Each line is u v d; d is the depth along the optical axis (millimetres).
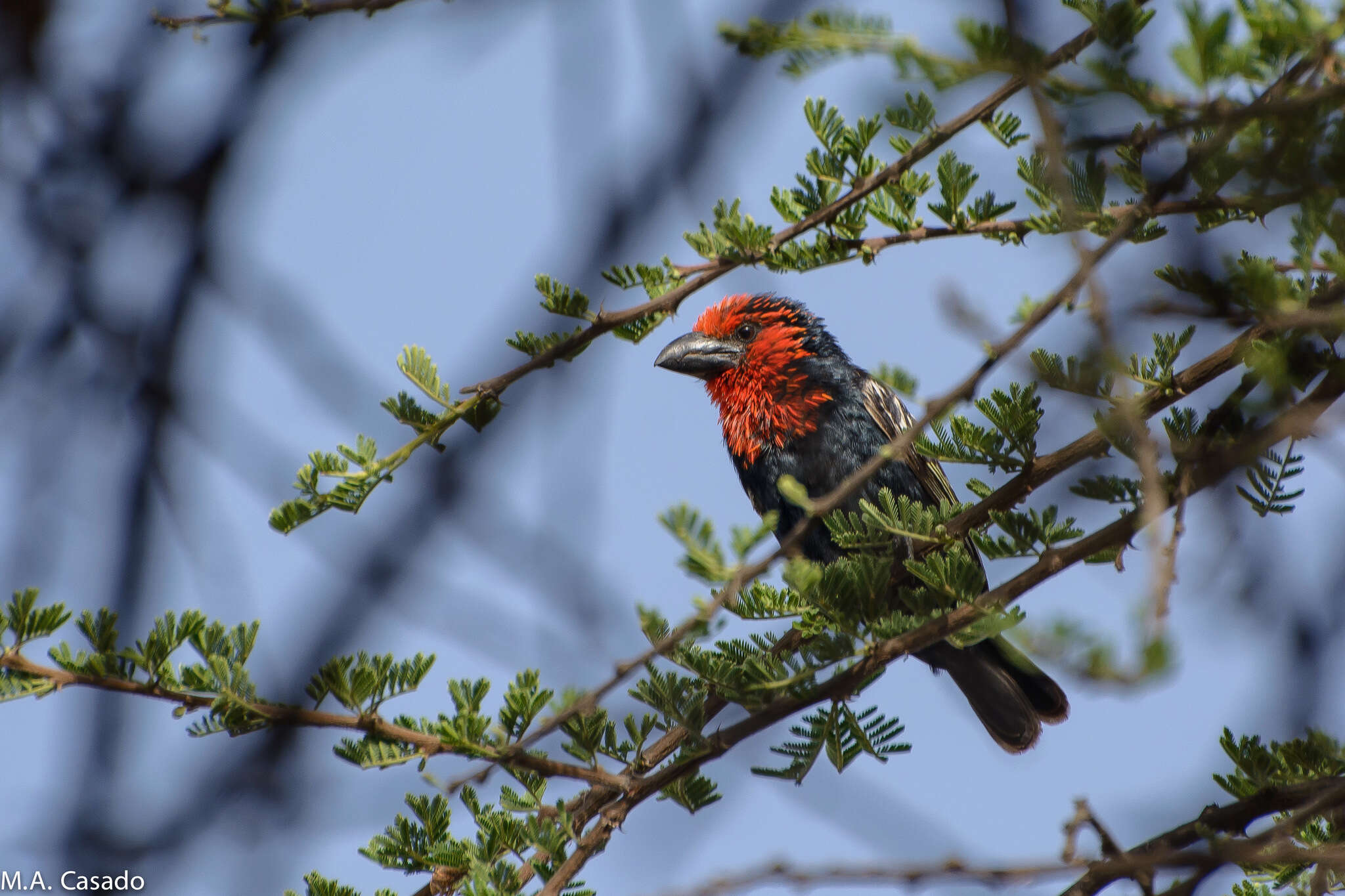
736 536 5789
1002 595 6840
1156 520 4750
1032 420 7520
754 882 6262
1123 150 5238
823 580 6809
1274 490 6727
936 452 7844
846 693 7168
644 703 7105
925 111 6449
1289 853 5883
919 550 7945
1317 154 4668
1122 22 4699
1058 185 4828
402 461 7480
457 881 7137
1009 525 6754
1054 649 4176
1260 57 4684
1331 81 4656
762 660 7066
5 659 6309
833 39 5492
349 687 6676
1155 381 7242
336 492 7320
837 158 7582
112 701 8711
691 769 7121
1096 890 6547
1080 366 6090
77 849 8375
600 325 7809
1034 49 4637
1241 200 5320
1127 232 5371
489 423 7941
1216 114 4578
